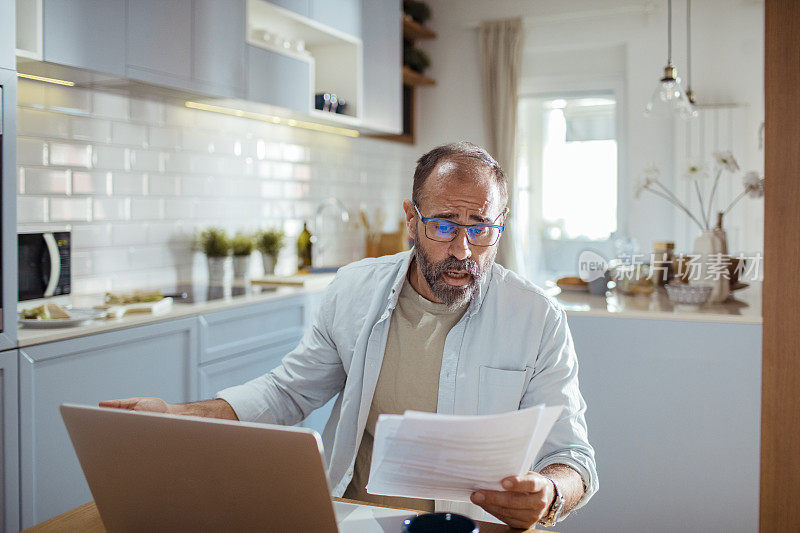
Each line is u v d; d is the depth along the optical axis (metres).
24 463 2.07
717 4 4.98
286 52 3.52
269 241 3.83
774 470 2.46
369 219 5.27
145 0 2.71
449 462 0.96
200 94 3.06
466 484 1.02
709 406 2.52
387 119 4.57
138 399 1.30
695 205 5.09
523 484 0.99
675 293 2.86
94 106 2.97
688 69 5.04
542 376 1.43
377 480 1.02
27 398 2.07
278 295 3.21
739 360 2.48
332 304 1.60
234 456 0.89
